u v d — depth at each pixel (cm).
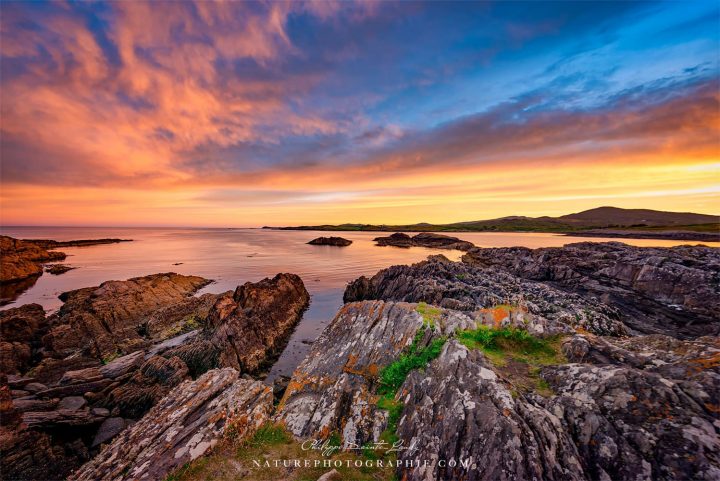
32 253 8788
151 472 843
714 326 2189
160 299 3903
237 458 891
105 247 13088
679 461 608
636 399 748
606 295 3045
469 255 6750
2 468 1202
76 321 2912
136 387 1831
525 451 666
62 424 1505
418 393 983
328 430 994
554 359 1076
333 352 1460
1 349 2295
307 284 5297
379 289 4122
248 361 2348
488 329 1252
